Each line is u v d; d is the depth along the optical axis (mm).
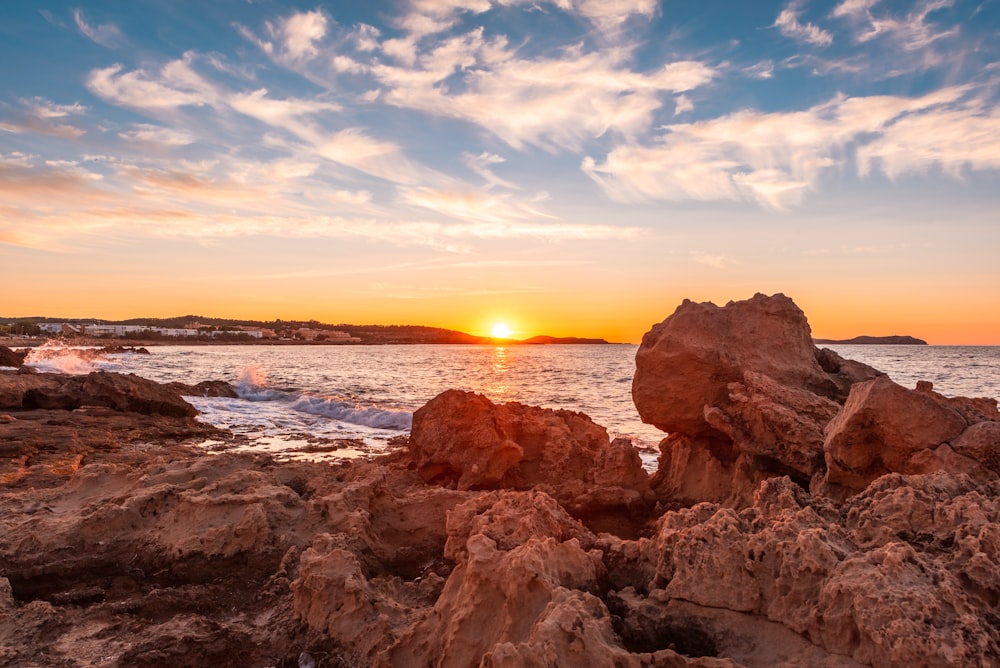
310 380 51906
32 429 18125
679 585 5184
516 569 5078
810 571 4699
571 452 13375
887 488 6113
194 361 81938
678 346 11820
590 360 95875
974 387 42938
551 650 4258
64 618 6461
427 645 5363
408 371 66438
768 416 10398
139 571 7531
